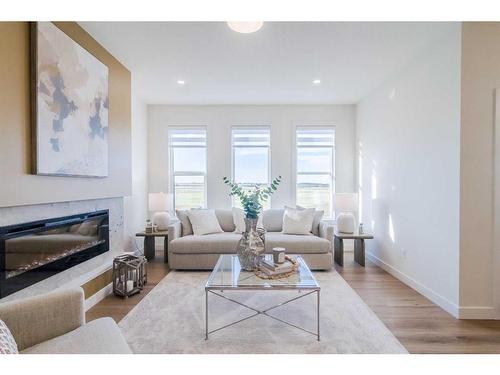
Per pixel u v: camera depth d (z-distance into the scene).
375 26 2.41
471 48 2.35
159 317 2.40
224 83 3.80
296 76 3.56
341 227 4.07
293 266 2.36
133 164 4.20
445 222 2.56
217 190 4.83
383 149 3.77
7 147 1.75
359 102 4.60
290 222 4.07
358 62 3.14
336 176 4.81
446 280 2.54
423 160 2.88
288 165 4.82
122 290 2.83
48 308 1.38
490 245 2.38
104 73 2.77
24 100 1.87
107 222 3.06
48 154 2.03
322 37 2.60
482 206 2.37
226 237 3.79
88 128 2.52
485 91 2.36
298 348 1.93
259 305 2.64
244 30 2.32
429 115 2.79
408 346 1.96
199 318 2.38
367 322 2.30
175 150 4.87
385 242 3.71
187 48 2.83
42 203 2.06
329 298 2.79
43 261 2.16
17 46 1.82
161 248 4.82
